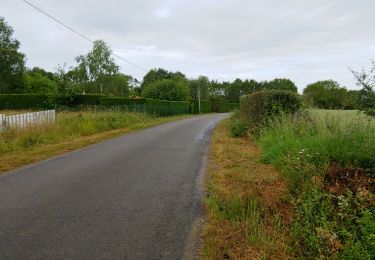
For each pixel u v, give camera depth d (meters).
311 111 11.09
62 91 37.75
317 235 4.13
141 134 16.05
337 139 7.29
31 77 69.44
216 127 21.39
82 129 15.49
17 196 5.84
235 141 12.95
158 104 38.09
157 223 4.75
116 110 25.89
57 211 5.14
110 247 4.00
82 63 53.47
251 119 14.87
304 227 4.40
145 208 5.34
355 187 5.52
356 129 7.53
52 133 13.27
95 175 7.37
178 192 6.20
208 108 69.75
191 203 5.60
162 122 25.56
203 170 8.02
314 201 5.00
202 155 10.13
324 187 5.66
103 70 53.59
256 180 6.60
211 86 94.00
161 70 86.25
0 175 7.34
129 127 19.36
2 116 13.02
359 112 7.61
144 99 36.38
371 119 7.54
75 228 4.52
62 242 4.11
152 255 3.84
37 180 6.92
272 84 90.06
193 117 38.78
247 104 17.03
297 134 9.44
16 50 59.53
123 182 6.82
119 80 54.47
